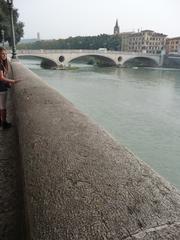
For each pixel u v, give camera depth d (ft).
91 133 8.89
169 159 51.08
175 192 5.44
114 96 117.29
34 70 231.30
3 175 10.50
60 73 213.25
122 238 4.22
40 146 8.14
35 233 4.76
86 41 504.84
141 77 205.26
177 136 65.36
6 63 16.80
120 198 5.13
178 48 399.03
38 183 6.15
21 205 8.59
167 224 4.46
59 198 5.37
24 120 11.43
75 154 7.22
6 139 14.80
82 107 93.71
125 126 72.74
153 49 428.97
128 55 315.37
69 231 4.49
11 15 51.62
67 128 9.46
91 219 4.66
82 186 5.62
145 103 104.53
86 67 295.48
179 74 246.88
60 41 554.46
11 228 7.62
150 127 72.18
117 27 562.25
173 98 116.78
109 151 7.37
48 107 12.87
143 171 6.24
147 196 5.19
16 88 19.90
